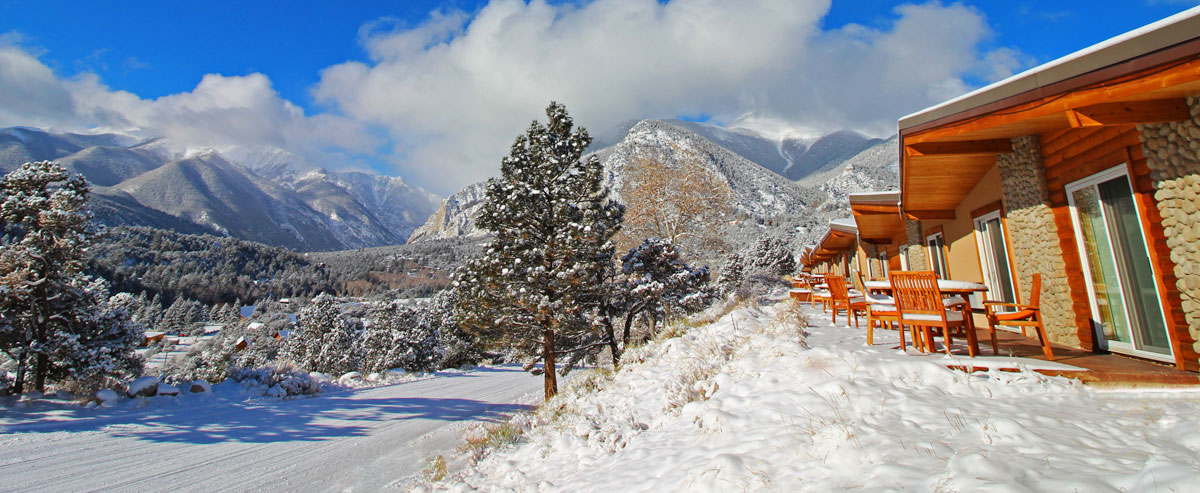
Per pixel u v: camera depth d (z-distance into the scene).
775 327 8.02
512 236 18.03
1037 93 4.89
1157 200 4.68
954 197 9.56
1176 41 3.64
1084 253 5.86
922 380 4.49
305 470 7.48
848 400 4.10
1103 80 4.23
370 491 6.51
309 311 40.31
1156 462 2.41
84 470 7.07
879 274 17.56
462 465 6.77
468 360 40.53
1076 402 3.92
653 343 10.30
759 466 3.28
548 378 17.53
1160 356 4.80
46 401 10.99
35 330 12.95
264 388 15.16
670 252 18.95
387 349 35.72
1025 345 6.26
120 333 14.86
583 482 4.22
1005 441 3.07
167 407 11.84
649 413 5.86
